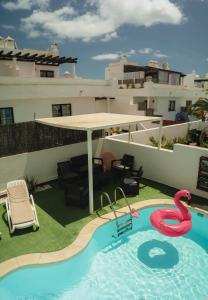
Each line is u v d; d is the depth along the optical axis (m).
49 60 22.16
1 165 11.18
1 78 15.38
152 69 33.06
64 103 19.33
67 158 13.70
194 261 7.82
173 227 7.84
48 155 12.80
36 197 11.39
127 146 13.90
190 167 11.26
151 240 8.80
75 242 8.08
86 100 20.83
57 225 9.07
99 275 7.24
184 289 6.81
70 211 10.09
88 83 20.23
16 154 11.60
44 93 17.42
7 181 11.54
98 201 10.96
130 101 23.58
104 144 15.25
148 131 17.17
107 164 14.48
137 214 10.00
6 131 11.12
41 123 11.74
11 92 15.78
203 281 7.07
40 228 8.89
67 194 10.38
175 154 11.73
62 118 12.65
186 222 8.10
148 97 26.83
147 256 8.00
